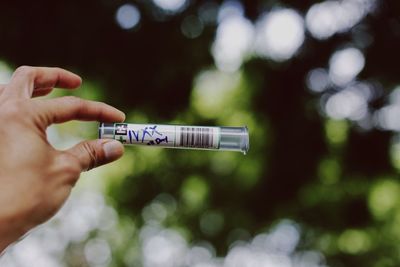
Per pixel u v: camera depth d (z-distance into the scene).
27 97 0.34
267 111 1.30
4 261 1.33
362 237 1.35
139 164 1.36
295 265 1.41
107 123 0.39
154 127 0.39
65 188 0.33
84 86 1.12
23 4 1.05
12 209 0.31
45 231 1.40
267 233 1.40
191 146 0.40
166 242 1.47
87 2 1.09
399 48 1.17
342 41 1.21
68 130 1.16
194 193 1.39
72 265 1.43
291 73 1.26
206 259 1.46
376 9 1.16
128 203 1.40
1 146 0.32
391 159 1.26
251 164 1.34
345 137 1.27
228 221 1.40
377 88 1.22
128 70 1.17
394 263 1.33
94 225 1.43
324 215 1.35
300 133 1.29
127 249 1.47
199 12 1.20
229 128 0.40
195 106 1.26
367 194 1.30
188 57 1.21
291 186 1.33
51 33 1.08
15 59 1.07
